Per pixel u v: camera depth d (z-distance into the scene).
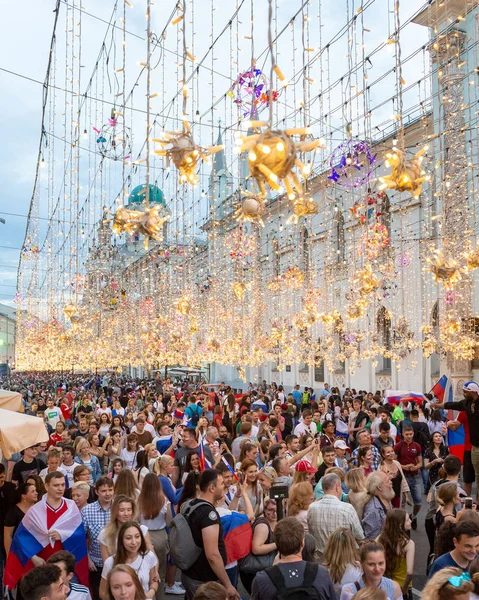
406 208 28.38
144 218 6.27
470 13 22.09
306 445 10.41
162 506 7.75
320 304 33.81
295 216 8.00
